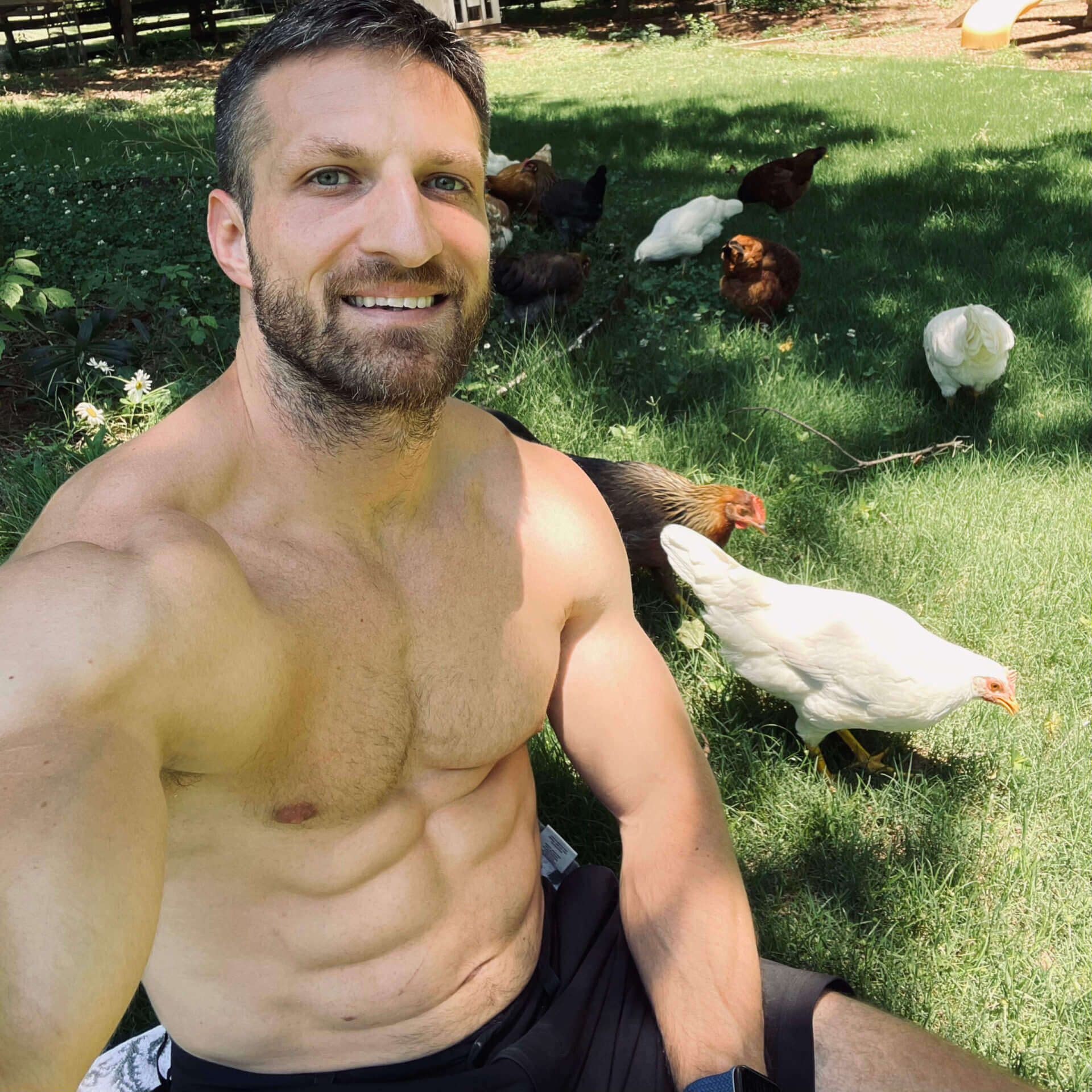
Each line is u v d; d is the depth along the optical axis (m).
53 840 0.42
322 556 0.65
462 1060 0.75
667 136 5.86
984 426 2.48
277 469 0.64
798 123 6.14
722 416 2.44
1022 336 2.90
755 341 2.87
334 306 0.60
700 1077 0.73
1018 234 3.79
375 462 0.64
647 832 0.84
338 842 0.67
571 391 2.45
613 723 0.84
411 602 0.68
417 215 0.58
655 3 13.30
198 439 0.63
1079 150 5.07
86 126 5.93
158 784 0.49
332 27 0.60
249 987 0.70
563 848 1.09
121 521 0.58
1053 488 2.21
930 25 10.87
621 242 3.86
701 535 1.50
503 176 4.17
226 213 0.65
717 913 0.79
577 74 9.09
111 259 2.96
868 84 7.57
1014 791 1.47
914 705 1.41
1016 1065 1.12
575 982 0.80
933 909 1.29
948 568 1.94
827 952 1.23
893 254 3.62
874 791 1.47
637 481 1.91
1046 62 8.61
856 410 2.52
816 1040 0.78
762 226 3.98
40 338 2.60
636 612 1.87
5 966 0.40
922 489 2.20
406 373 0.60
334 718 0.64
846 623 1.42
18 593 0.50
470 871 0.74
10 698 0.47
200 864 0.65
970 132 5.71
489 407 2.36
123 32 11.18
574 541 0.79
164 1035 0.91
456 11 12.04
